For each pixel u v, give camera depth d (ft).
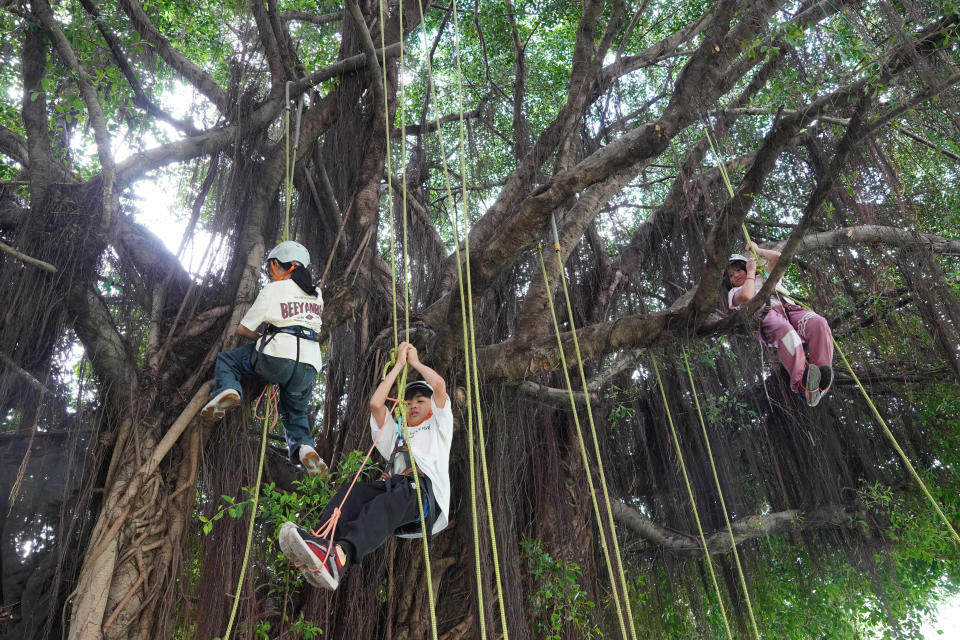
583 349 21.09
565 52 37.40
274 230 25.58
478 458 22.13
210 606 18.16
